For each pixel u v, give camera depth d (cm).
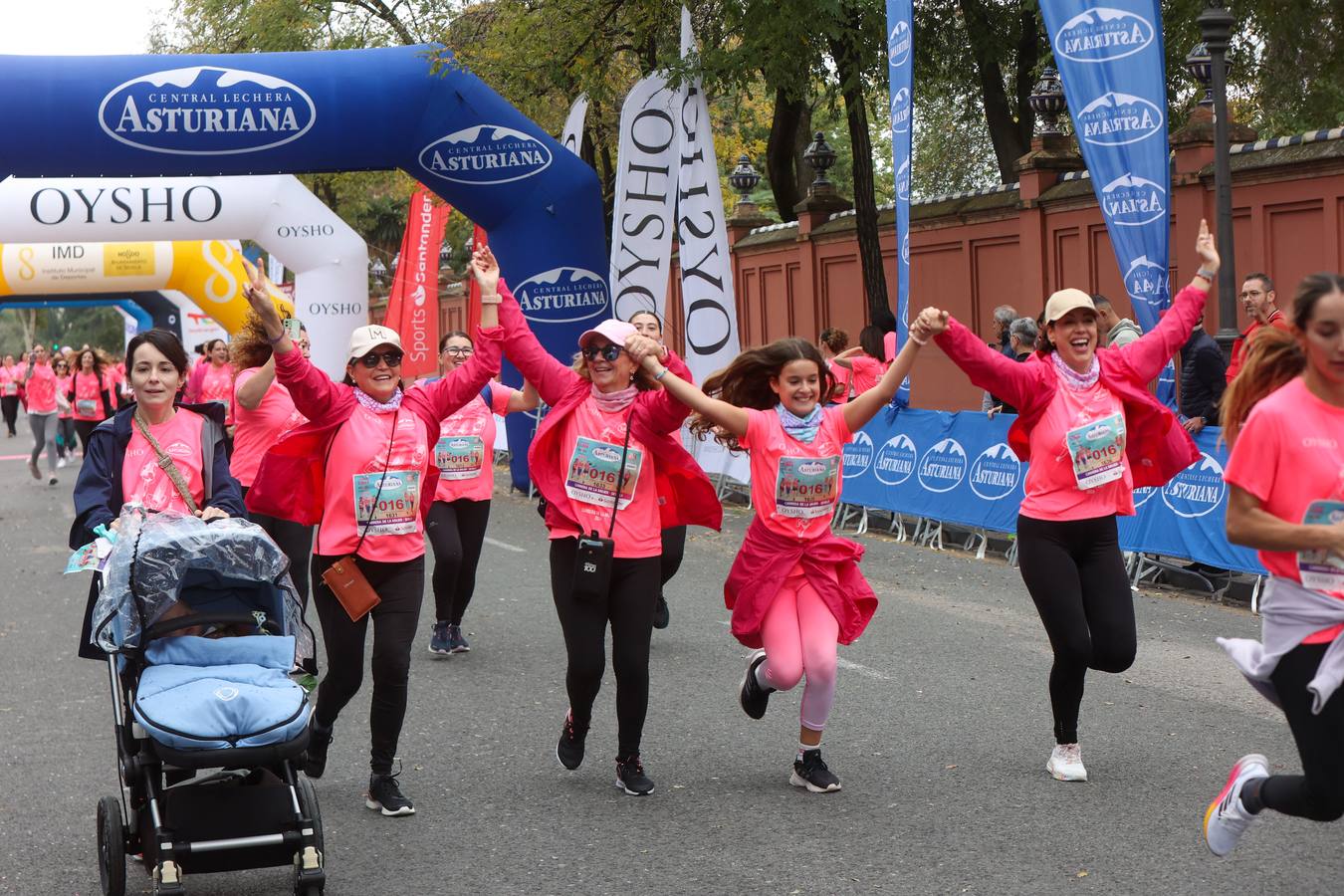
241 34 2645
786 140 2397
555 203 1702
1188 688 762
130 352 560
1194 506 1023
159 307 3397
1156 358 616
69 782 662
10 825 598
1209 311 1608
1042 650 864
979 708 733
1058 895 482
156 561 493
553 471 624
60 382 2578
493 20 1884
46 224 2062
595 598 598
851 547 615
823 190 2355
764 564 607
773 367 612
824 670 596
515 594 1125
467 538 906
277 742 465
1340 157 1445
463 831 576
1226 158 1158
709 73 1609
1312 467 412
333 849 559
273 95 1555
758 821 573
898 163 1285
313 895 475
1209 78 1593
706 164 1622
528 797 618
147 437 559
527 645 937
